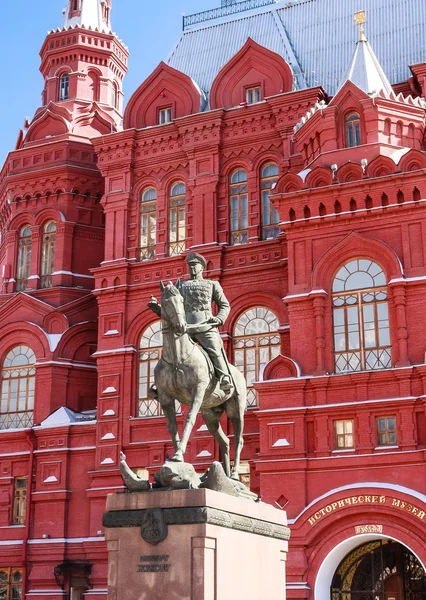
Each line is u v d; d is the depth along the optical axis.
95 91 43.91
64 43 44.16
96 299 38.50
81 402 37.00
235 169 35.78
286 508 27.19
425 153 29.34
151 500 13.39
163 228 36.25
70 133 41.25
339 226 29.47
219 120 35.88
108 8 46.59
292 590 26.08
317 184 30.42
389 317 28.12
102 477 33.59
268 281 33.19
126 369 34.62
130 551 13.30
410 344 27.55
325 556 26.30
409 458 26.22
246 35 41.97
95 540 32.78
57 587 33.12
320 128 31.59
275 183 32.47
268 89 36.53
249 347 32.91
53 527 34.03
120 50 45.94
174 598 12.79
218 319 15.59
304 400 28.16
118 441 33.78
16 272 40.50
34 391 36.97
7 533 35.06
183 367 14.47
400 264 28.19
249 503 14.70
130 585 13.13
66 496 34.19
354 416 27.44
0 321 38.84
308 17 41.22
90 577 32.53
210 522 13.07
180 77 38.22
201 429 32.22
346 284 29.08
